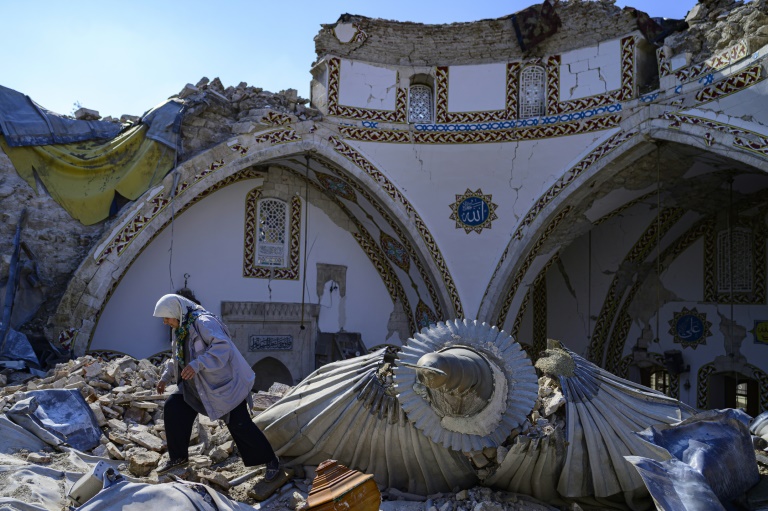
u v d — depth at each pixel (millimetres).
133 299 9539
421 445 3963
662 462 3236
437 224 11000
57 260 8266
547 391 4207
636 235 12203
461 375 3564
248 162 9906
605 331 12891
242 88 10227
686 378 11961
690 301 11969
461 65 10922
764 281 10961
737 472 3494
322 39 10711
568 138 10227
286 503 3766
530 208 10523
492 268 10789
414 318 12188
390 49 10945
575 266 13172
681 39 9133
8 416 4164
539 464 3795
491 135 10719
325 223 11789
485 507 3652
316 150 10516
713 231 11727
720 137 8430
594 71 10062
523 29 10367
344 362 4488
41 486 3367
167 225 10000
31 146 8070
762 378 10891
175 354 3812
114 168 8719
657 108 9305
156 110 9125
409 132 10938
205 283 10367
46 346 7844
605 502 3955
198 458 4211
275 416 4289
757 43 7945
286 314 11148
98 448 4328
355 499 2830
